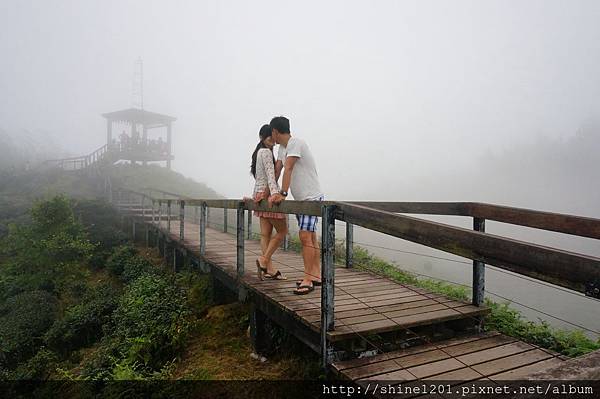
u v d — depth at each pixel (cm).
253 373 386
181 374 414
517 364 266
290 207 346
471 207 395
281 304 352
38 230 1052
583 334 368
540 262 137
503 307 431
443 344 308
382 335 306
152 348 485
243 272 477
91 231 1280
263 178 439
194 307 597
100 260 1106
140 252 1161
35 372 608
